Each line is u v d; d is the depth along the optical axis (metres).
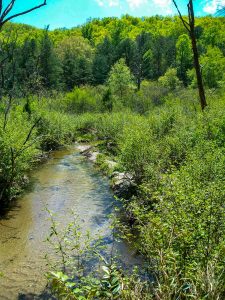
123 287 3.94
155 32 114.31
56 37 134.25
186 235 4.52
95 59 80.19
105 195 12.27
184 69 74.94
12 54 10.56
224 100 18.92
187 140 12.39
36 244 8.17
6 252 7.79
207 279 3.80
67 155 21.00
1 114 14.91
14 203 11.26
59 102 43.78
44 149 21.33
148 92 46.09
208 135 12.46
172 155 12.02
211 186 5.21
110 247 7.84
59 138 24.00
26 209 10.70
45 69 55.78
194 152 9.77
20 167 11.77
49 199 11.80
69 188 13.25
